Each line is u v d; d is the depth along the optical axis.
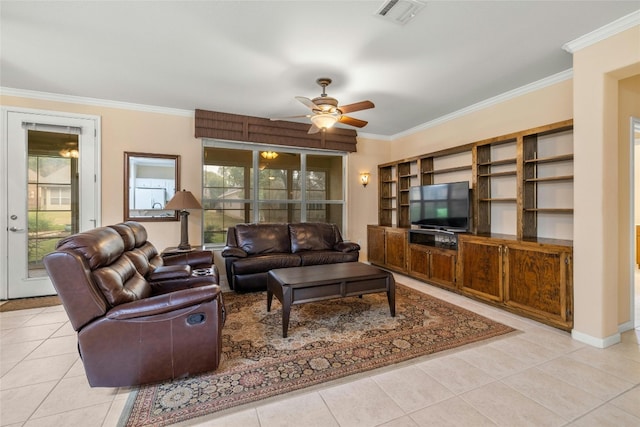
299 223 4.88
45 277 3.79
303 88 3.57
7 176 3.62
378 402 1.74
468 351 2.32
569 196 3.12
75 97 3.84
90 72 3.16
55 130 3.78
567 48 2.58
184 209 3.98
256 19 2.27
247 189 4.92
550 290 2.72
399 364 2.14
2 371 2.07
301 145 5.03
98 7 2.13
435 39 2.53
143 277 2.53
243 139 4.62
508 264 3.12
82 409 1.68
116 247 2.19
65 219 3.87
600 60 2.38
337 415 1.63
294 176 5.28
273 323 2.88
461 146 4.03
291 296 2.60
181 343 1.88
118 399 1.77
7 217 3.63
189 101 4.05
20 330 2.74
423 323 2.86
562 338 2.53
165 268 2.81
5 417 1.61
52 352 2.34
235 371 2.05
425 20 2.27
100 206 3.99
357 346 2.40
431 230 4.21
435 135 4.88
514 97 3.66
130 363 1.80
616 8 2.11
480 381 1.93
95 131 3.96
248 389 1.85
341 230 5.66
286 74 3.19
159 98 3.93
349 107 3.06
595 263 2.39
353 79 3.31
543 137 3.34
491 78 3.29
